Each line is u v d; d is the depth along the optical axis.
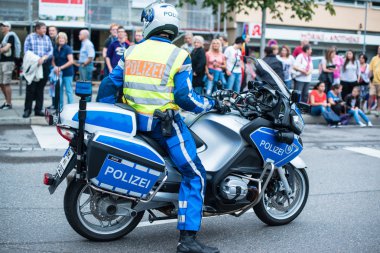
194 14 20.36
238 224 5.61
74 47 19.36
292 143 5.25
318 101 13.80
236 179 4.94
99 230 4.85
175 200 4.73
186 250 4.53
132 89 4.52
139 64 4.51
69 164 4.50
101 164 4.29
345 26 27.59
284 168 5.55
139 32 12.07
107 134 4.31
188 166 4.54
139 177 4.43
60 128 4.43
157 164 4.46
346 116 13.91
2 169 7.52
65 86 11.92
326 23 26.95
